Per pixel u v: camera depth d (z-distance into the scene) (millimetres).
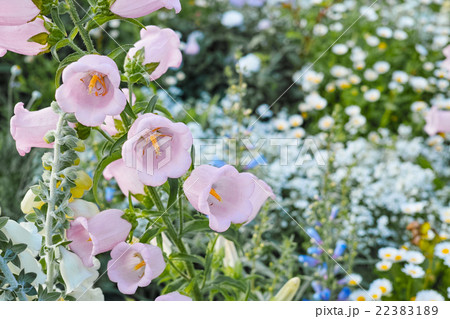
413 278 1643
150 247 788
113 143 821
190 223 862
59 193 767
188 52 2445
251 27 2742
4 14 750
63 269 792
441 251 1662
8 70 2373
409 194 2023
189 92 2395
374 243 1813
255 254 1087
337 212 1499
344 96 2504
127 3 775
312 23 2760
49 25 789
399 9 2955
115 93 723
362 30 2803
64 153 768
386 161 2193
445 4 2957
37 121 807
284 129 1921
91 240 821
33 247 809
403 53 2771
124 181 866
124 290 775
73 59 784
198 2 2715
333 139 1779
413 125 2465
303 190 1444
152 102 802
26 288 764
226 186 776
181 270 953
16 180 1671
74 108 725
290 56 2574
